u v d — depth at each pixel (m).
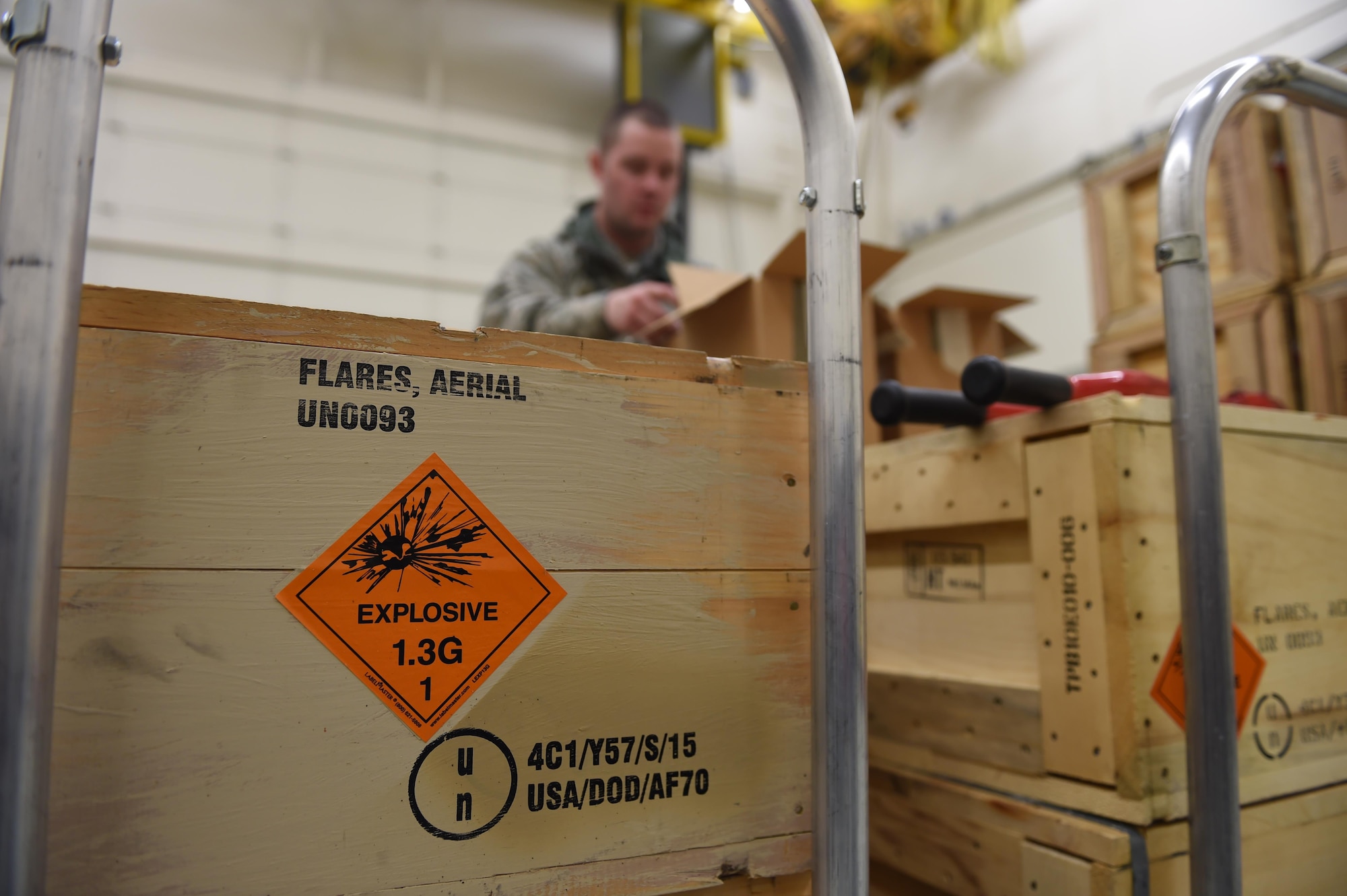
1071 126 3.39
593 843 0.59
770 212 4.18
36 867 0.43
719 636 0.64
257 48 3.23
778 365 0.69
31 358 0.44
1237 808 0.71
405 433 0.57
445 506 0.57
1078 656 0.82
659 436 0.64
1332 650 0.93
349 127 3.31
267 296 3.09
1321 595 0.92
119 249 2.89
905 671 1.05
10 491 0.43
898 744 1.04
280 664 0.53
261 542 0.53
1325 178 1.37
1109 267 1.69
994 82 3.75
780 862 0.64
